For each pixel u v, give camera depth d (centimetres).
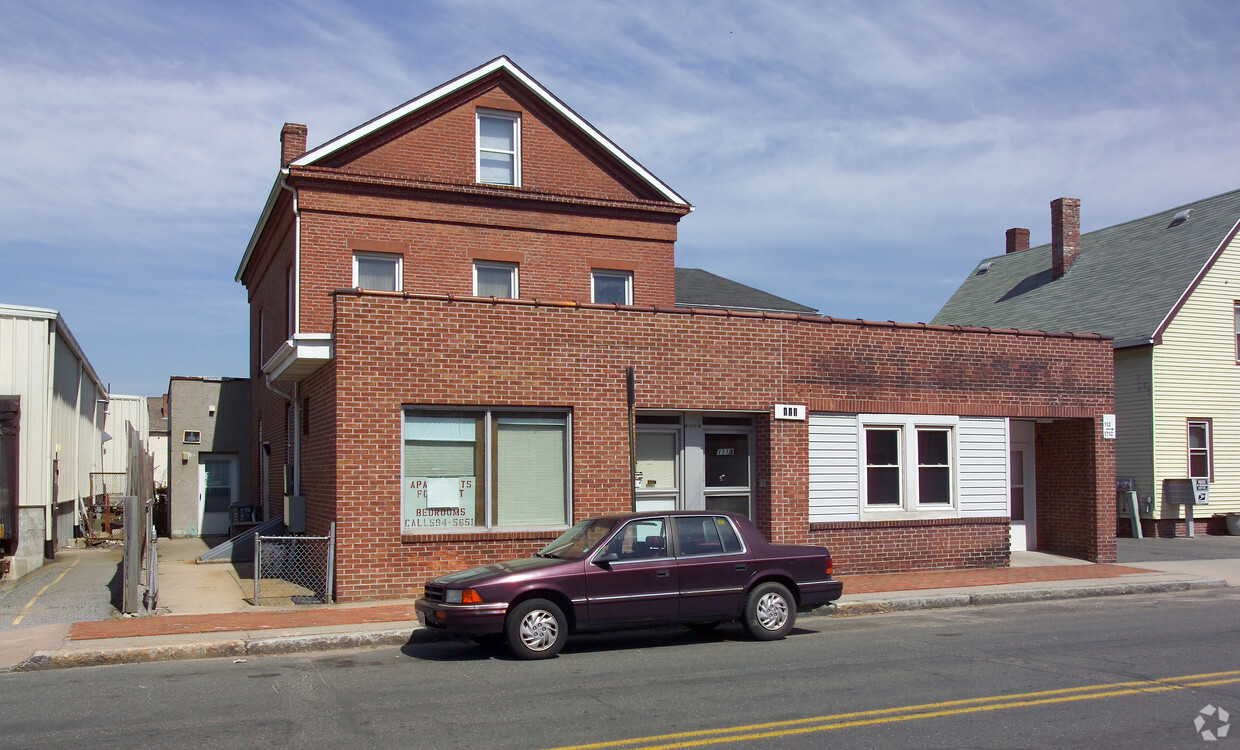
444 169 1877
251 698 848
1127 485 2597
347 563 1355
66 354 2141
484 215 1892
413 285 1830
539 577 1034
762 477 1636
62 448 2123
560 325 1495
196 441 2659
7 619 1230
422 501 1420
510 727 738
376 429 1380
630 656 1045
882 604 1375
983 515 1770
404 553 1385
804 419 1644
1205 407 2631
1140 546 2292
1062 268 3206
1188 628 1204
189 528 2636
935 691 850
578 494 1491
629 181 2017
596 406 1510
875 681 895
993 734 708
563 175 1970
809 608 1162
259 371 2427
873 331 1708
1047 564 1816
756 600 1121
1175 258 2769
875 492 1703
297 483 1783
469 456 1451
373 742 700
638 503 1580
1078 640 1118
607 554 1073
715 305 2334
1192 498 2562
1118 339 2642
